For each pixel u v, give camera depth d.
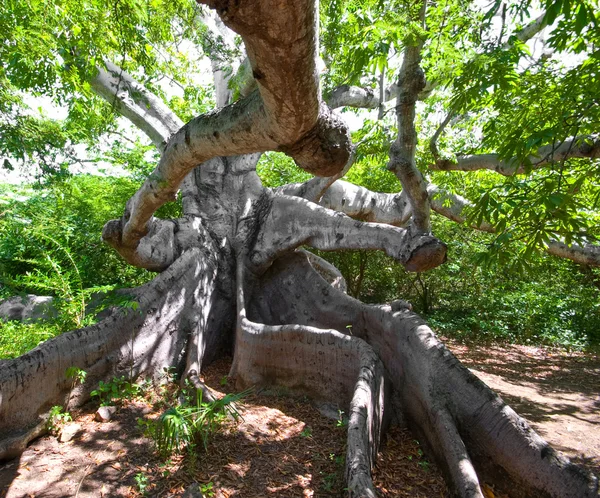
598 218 5.82
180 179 4.38
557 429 6.70
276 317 7.95
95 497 4.03
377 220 9.91
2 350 6.78
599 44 4.23
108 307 7.35
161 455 4.55
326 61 9.11
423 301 16.09
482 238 14.88
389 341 5.99
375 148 7.52
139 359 6.38
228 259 8.17
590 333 15.08
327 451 4.85
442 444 4.56
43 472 4.38
